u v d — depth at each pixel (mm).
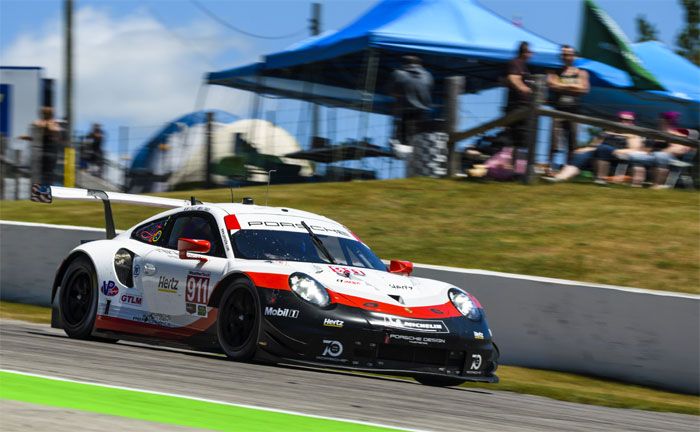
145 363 10633
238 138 31016
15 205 28875
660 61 32375
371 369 11148
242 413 7137
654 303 14945
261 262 12148
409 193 25156
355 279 12078
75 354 11047
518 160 25406
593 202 23141
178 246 12883
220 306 12086
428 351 11516
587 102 30062
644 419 10383
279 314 11266
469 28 29891
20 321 18359
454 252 20469
